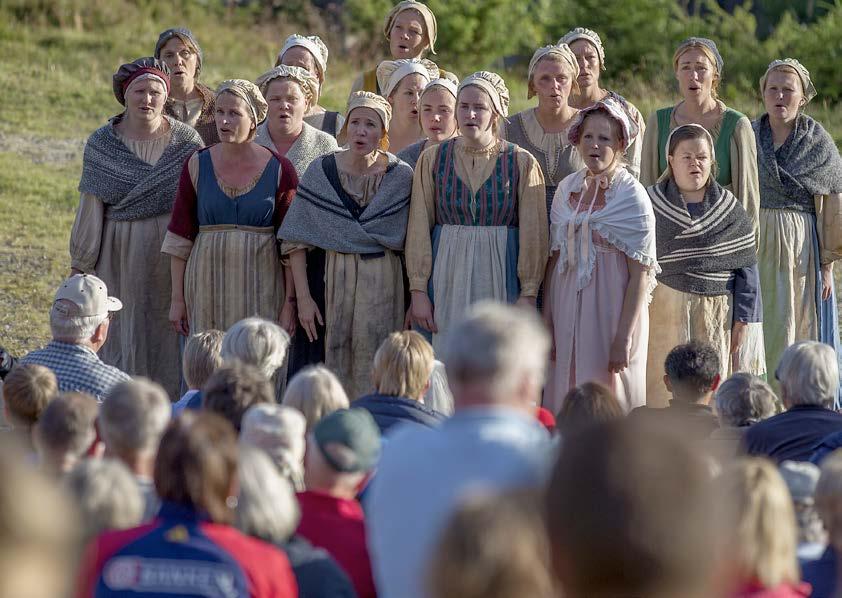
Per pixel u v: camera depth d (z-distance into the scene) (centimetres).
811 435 1650
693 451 712
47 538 593
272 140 2602
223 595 1050
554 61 2445
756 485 1078
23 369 1650
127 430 1298
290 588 1092
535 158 2452
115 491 1142
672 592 680
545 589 718
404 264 2388
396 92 2694
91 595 1052
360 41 7838
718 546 709
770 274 2691
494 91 2255
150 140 2562
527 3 7938
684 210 2353
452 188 2277
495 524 716
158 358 2566
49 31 7206
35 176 4997
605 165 2197
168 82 2603
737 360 2394
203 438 1098
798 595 1088
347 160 2342
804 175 2683
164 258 2545
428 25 2977
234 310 2358
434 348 2298
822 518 1223
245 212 2355
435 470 1048
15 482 593
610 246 2219
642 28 7444
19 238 4262
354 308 2328
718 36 7481
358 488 1413
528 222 2259
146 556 1059
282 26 8038
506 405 1102
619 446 702
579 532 689
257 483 1153
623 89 6919
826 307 2795
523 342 1107
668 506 683
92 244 2530
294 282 2375
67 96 6200
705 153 2345
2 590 579
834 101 6819
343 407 1570
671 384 1862
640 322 2228
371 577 1274
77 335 1988
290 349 2409
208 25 7806
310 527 1277
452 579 710
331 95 6241
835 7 7644
